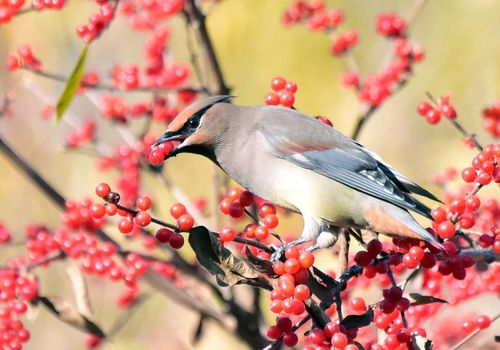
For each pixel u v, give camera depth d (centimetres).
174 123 1002
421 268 909
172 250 1115
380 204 923
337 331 785
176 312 1412
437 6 1577
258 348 1102
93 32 1020
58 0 1034
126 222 770
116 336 1390
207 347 1279
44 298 996
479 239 833
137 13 1223
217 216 1130
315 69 1472
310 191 964
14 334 997
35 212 1491
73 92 1009
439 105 952
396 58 1219
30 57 1129
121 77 1186
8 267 1023
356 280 1021
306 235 962
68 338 1394
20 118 1516
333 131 993
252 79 1483
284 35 1480
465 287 1030
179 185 1477
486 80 1533
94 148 1234
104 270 1029
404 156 1529
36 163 1510
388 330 821
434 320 1080
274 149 982
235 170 1004
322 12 1242
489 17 1553
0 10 1034
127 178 1196
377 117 1545
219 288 1112
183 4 1130
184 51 1531
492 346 1072
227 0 1498
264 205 882
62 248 1040
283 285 784
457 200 823
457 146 1516
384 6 1579
